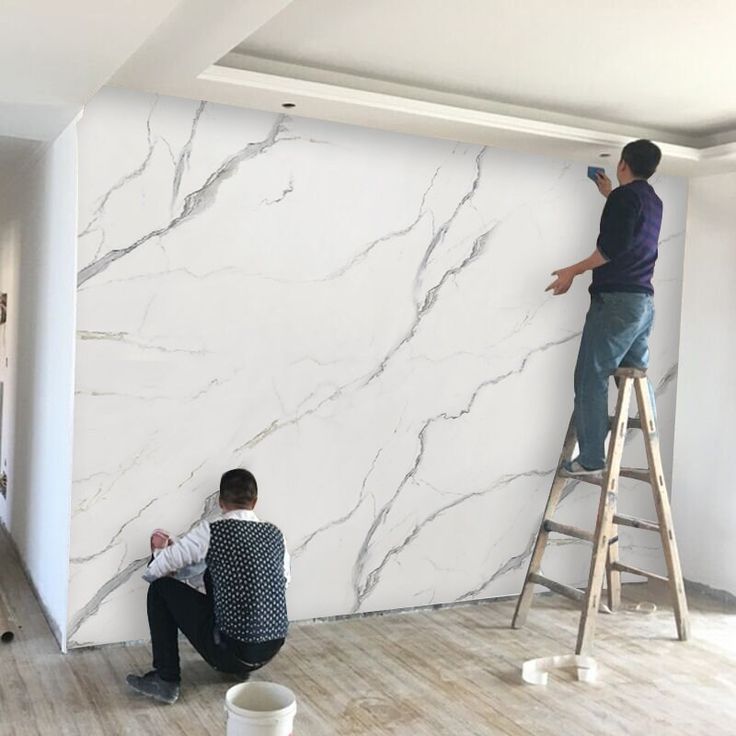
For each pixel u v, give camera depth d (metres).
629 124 4.72
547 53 3.63
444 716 3.46
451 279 4.67
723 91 4.06
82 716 3.34
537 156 4.85
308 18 3.31
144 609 4.07
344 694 3.64
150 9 2.58
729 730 3.43
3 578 5.03
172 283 4.04
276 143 4.22
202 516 4.16
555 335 4.97
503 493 4.90
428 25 3.35
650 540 5.45
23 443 5.31
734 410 5.13
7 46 2.94
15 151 4.93
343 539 4.50
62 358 4.14
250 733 2.61
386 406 4.55
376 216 4.46
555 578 5.10
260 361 4.24
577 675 3.91
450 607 4.81
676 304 5.44
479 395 4.79
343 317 4.41
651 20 3.22
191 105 4.03
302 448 4.36
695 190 5.36
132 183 3.94
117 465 3.98
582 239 5.00
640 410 4.49
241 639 3.44
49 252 4.52
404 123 4.23
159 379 4.04
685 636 4.44
